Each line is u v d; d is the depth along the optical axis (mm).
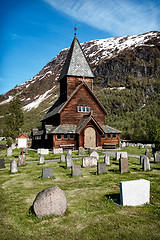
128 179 12312
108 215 6961
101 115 37938
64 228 6160
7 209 7812
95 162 17656
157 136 40125
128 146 47844
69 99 35188
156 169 16062
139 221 6418
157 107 185500
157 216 6812
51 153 30156
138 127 87500
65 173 14852
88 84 39625
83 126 32625
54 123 38844
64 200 7289
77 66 39375
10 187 11250
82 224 6379
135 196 8039
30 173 15367
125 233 5711
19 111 70750
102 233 5754
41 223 6574
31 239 5598
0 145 43656
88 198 8828
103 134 36281
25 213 7441
